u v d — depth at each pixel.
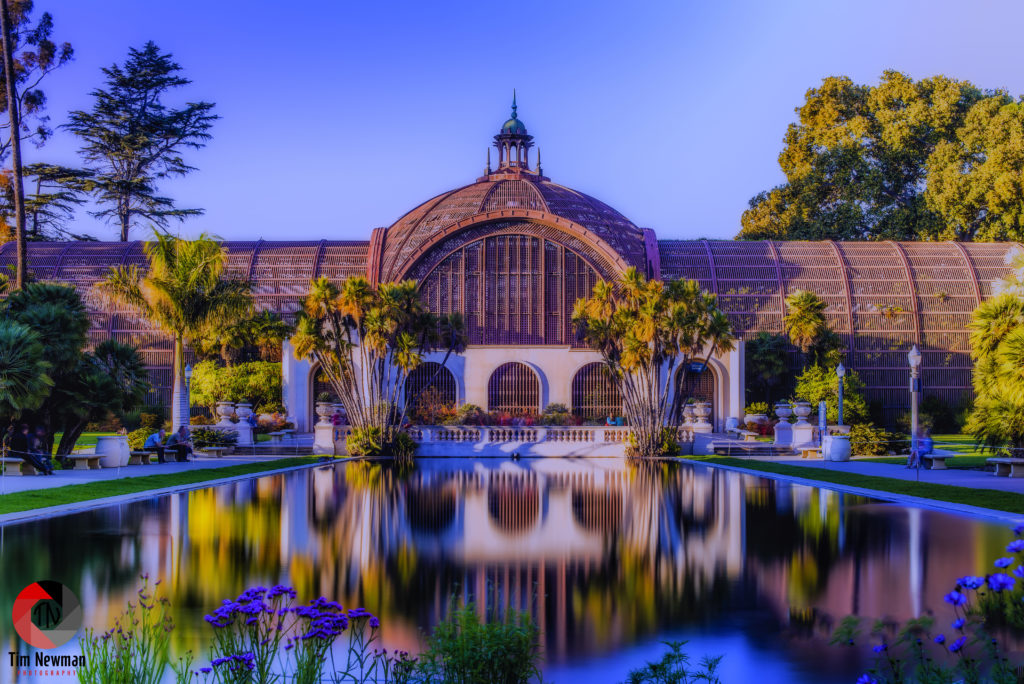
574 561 21.42
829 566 20.78
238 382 68.56
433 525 26.98
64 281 77.75
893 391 77.38
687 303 57.06
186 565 20.42
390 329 55.97
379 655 12.65
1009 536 24.67
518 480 41.84
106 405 43.25
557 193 78.25
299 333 56.16
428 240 71.69
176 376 52.53
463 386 70.44
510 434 60.72
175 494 34.72
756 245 82.69
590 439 60.94
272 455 57.91
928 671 11.38
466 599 17.56
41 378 37.22
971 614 12.98
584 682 13.12
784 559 21.62
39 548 22.19
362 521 27.67
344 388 58.34
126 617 15.90
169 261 52.19
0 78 70.12
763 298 78.56
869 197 101.31
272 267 79.75
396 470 47.75
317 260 80.00
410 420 65.00
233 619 11.86
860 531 25.70
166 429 67.69
